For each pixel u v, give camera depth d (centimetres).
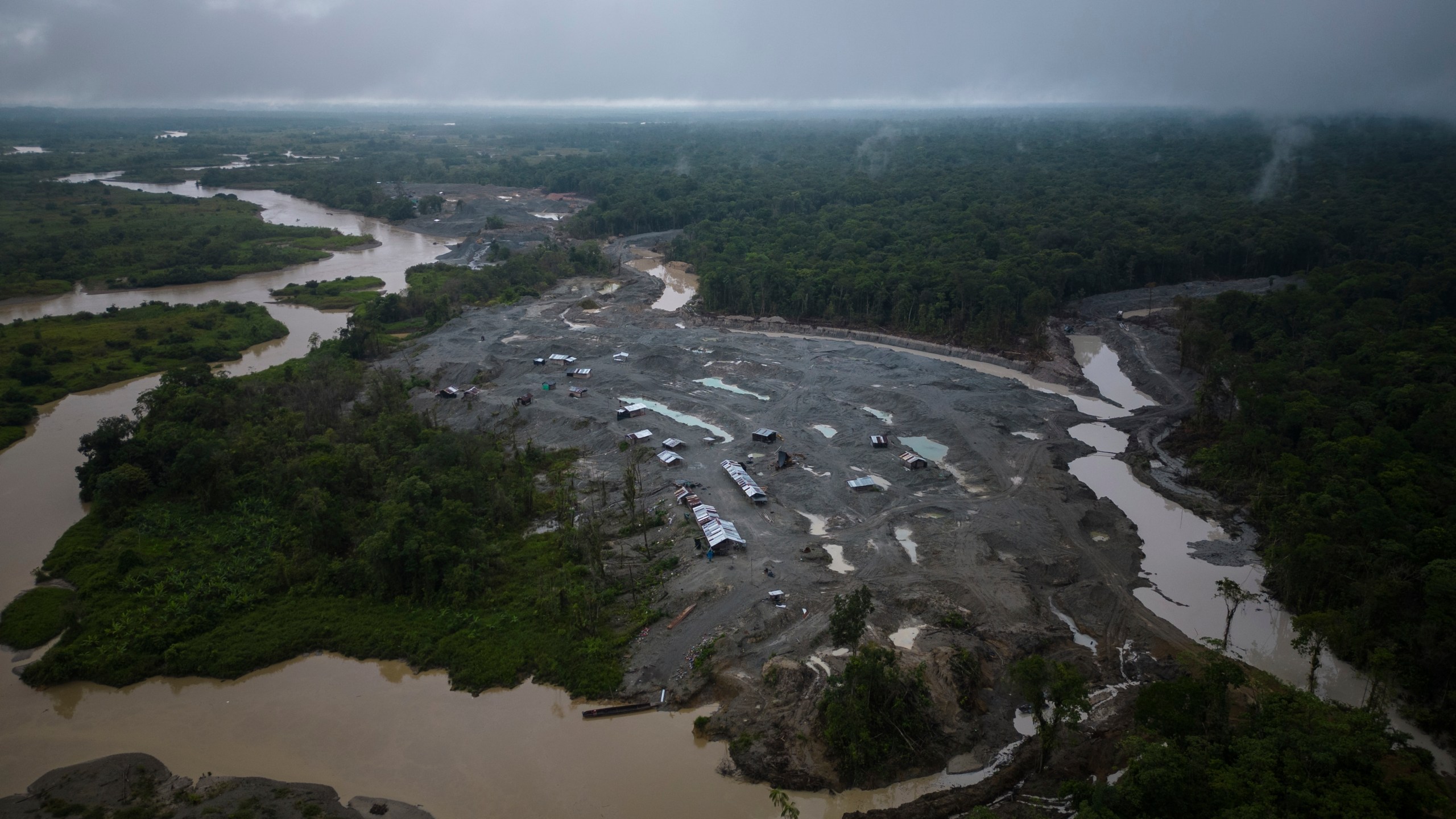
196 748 6191
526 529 9188
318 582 8081
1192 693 5591
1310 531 7819
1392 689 6291
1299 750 5038
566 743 6203
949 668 6462
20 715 6594
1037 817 5275
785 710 6228
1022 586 7788
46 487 10606
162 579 8175
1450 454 9200
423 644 7238
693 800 5638
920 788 5694
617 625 7362
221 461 9825
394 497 8869
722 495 9694
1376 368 11550
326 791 5747
